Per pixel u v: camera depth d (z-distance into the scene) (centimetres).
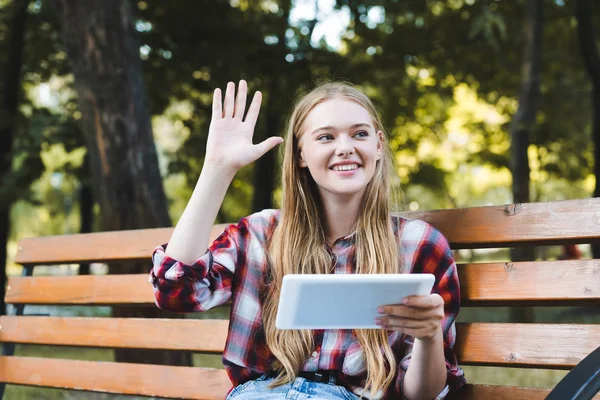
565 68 1319
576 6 1130
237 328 216
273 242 219
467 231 217
